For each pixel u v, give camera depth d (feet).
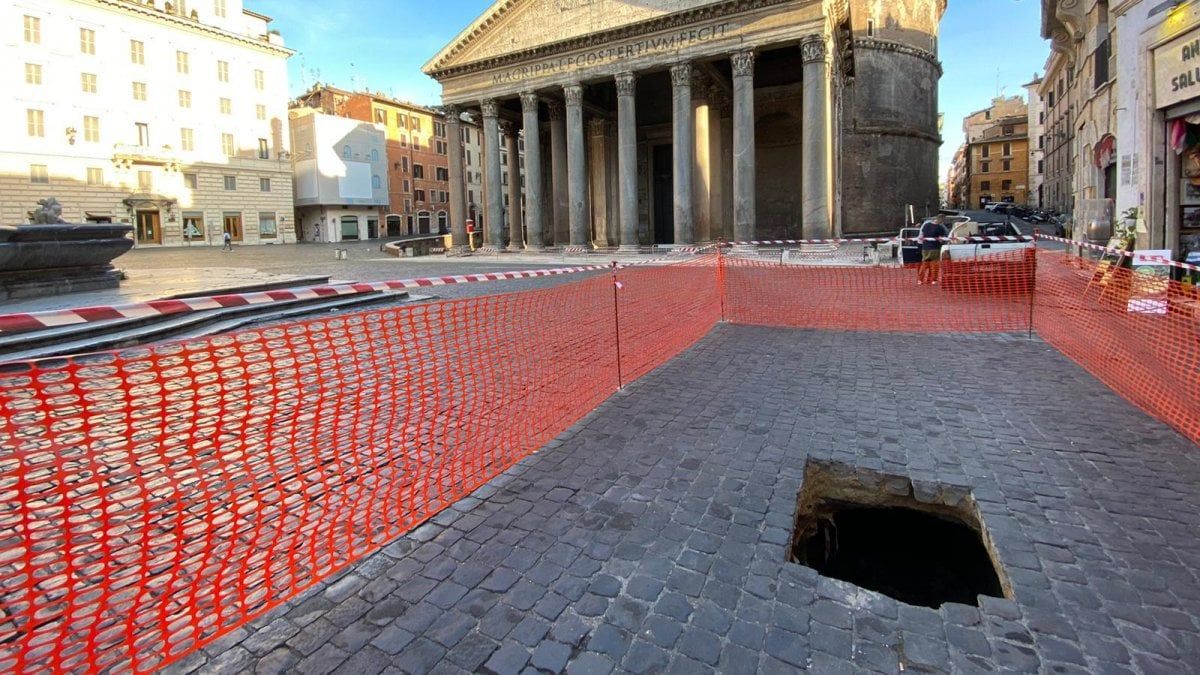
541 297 42.52
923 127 152.76
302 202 201.67
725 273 56.70
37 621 9.04
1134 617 8.97
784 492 13.16
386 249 125.49
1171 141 32.04
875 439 16.20
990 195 291.38
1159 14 31.58
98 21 142.10
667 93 126.31
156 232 156.35
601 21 99.66
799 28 84.84
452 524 12.01
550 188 139.33
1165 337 25.27
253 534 11.56
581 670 8.16
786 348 27.84
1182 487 12.88
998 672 8.02
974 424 17.08
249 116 174.60
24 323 8.13
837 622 9.04
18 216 132.46
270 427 13.01
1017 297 38.88
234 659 8.43
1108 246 35.32
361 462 14.89
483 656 8.46
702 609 9.36
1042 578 9.96
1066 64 120.06
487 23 109.60
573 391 20.79
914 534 14.28
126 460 14.84
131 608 9.25
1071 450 14.98
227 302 11.20
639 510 12.48
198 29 160.25
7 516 11.91
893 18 144.05
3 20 128.57
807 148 85.30
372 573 10.41
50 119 136.15
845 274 56.65
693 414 18.45
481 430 17.12
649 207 130.72
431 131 241.55
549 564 10.62
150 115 152.35
